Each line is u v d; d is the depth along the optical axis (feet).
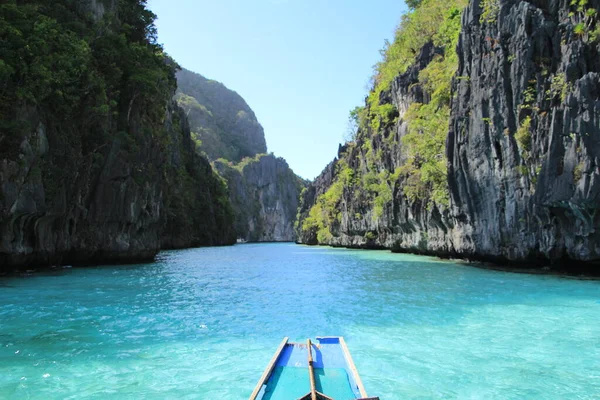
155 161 142.61
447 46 140.87
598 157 69.21
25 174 87.51
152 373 32.19
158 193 143.54
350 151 276.62
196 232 335.26
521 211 85.92
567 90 75.82
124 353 36.83
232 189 602.85
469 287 69.36
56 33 101.40
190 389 29.27
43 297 63.62
